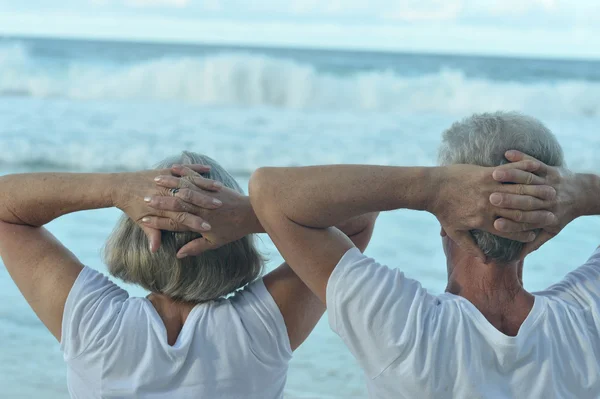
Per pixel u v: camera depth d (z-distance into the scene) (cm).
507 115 147
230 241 150
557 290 153
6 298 408
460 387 137
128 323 149
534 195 135
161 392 148
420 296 142
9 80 1667
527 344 139
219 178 158
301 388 313
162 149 1056
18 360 335
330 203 142
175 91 1641
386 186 141
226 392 150
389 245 513
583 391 141
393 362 138
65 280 151
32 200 153
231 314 153
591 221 586
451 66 2231
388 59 2503
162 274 151
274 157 1031
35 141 1069
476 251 143
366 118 1457
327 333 375
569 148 1108
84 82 1669
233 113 1473
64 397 303
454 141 146
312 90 1614
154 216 148
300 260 146
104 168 998
